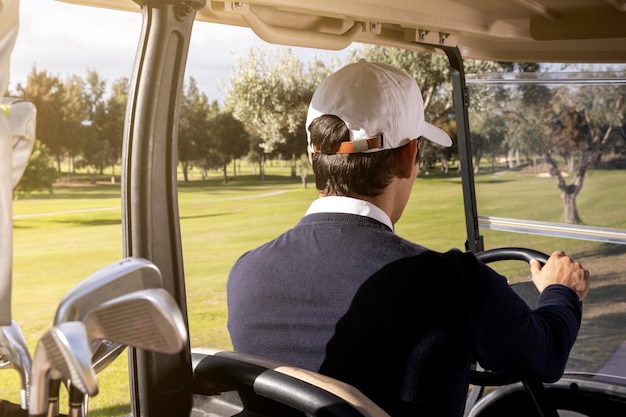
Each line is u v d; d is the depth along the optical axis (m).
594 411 2.03
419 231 20.58
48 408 0.99
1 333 1.15
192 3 1.36
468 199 2.61
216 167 24.14
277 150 21.11
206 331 14.30
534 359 1.39
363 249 1.33
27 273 18.78
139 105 1.35
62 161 23.02
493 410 2.12
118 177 23.67
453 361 1.28
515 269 2.59
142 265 0.97
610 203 2.44
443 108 14.91
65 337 0.87
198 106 23.77
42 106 22.58
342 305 1.31
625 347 2.38
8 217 1.05
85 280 0.94
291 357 1.36
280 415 1.26
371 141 1.39
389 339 1.27
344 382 1.29
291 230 1.44
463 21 2.25
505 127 2.57
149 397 1.37
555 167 2.54
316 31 1.84
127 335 0.93
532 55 2.62
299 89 17.61
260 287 1.40
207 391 1.34
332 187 1.43
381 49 15.13
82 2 1.45
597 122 2.44
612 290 2.44
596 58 2.55
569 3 2.27
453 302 1.26
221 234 21.89
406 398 1.27
